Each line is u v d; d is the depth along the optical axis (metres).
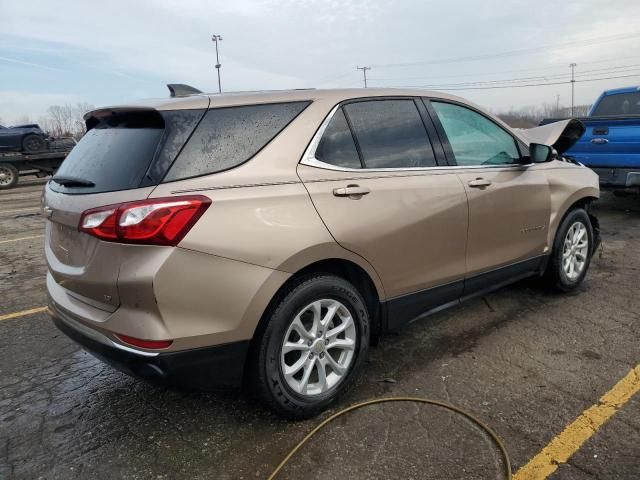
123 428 2.83
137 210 2.26
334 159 2.87
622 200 9.01
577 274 4.52
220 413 2.93
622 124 6.82
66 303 2.69
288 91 2.92
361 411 2.86
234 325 2.45
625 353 3.38
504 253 3.79
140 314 2.31
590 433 2.57
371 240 2.89
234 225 2.41
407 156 3.21
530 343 3.60
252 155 2.60
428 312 3.40
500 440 2.55
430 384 3.11
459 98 3.70
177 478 2.41
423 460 2.44
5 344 3.97
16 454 2.63
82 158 2.80
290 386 2.68
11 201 13.47
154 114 2.54
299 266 2.61
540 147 3.89
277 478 2.36
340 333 2.91
